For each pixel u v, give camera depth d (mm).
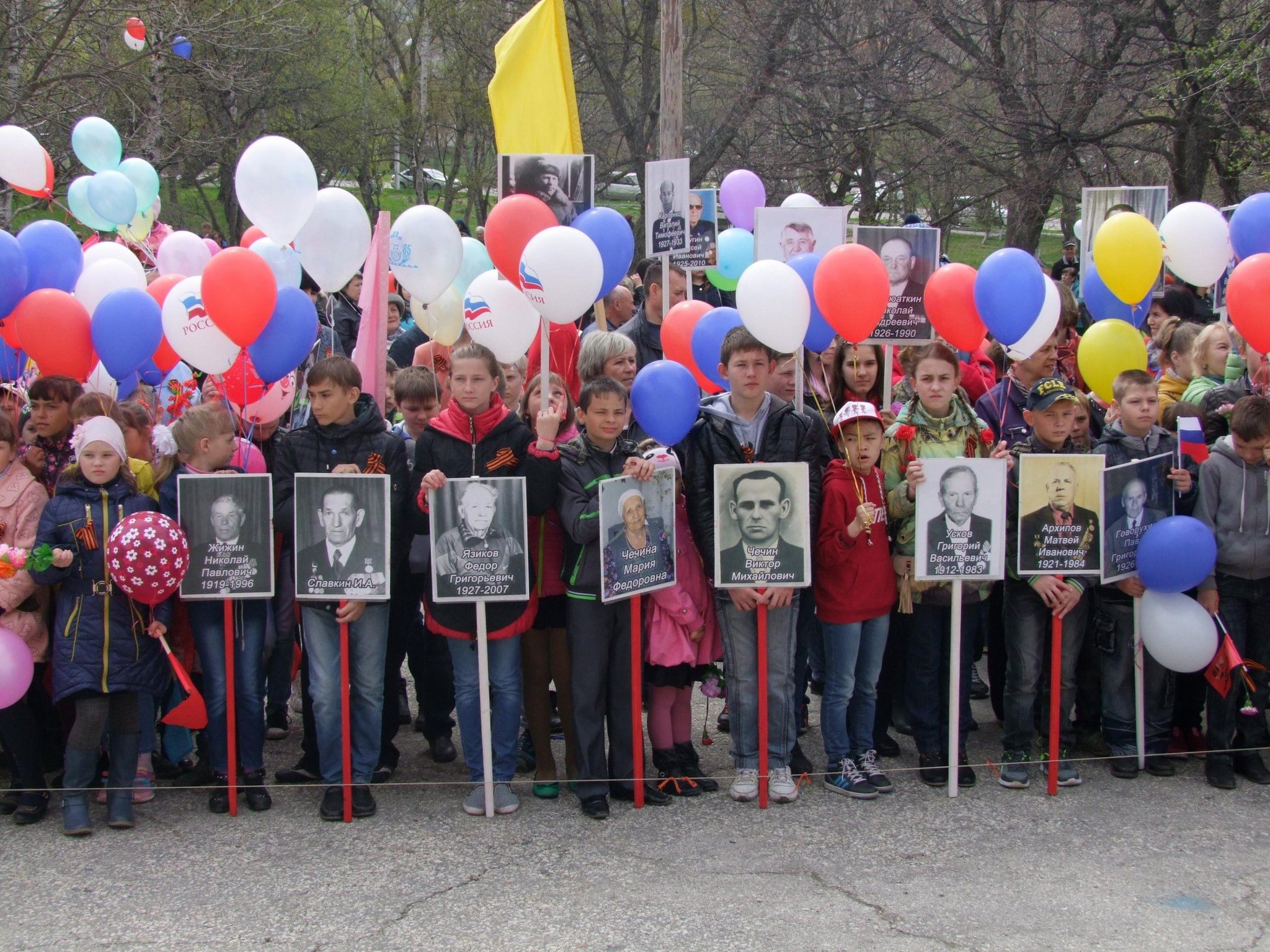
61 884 4004
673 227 6348
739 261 7078
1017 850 4254
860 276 4766
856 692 4879
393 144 27156
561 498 4625
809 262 5363
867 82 17312
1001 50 16500
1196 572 4695
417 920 3752
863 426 4688
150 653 4523
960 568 4637
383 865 4152
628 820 4543
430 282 5277
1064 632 5039
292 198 4969
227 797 4641
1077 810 4629
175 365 5758
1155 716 5066
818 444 4875
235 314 4617
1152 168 19391
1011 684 4906
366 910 3818
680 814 4602
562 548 4805
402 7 27516
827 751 4883
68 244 5227
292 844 4336
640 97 22359
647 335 6605
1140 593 4926
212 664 4680
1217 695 4891
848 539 4652
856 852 4242
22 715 4520
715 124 20844
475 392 4590
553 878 4039
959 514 4625
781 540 4523
